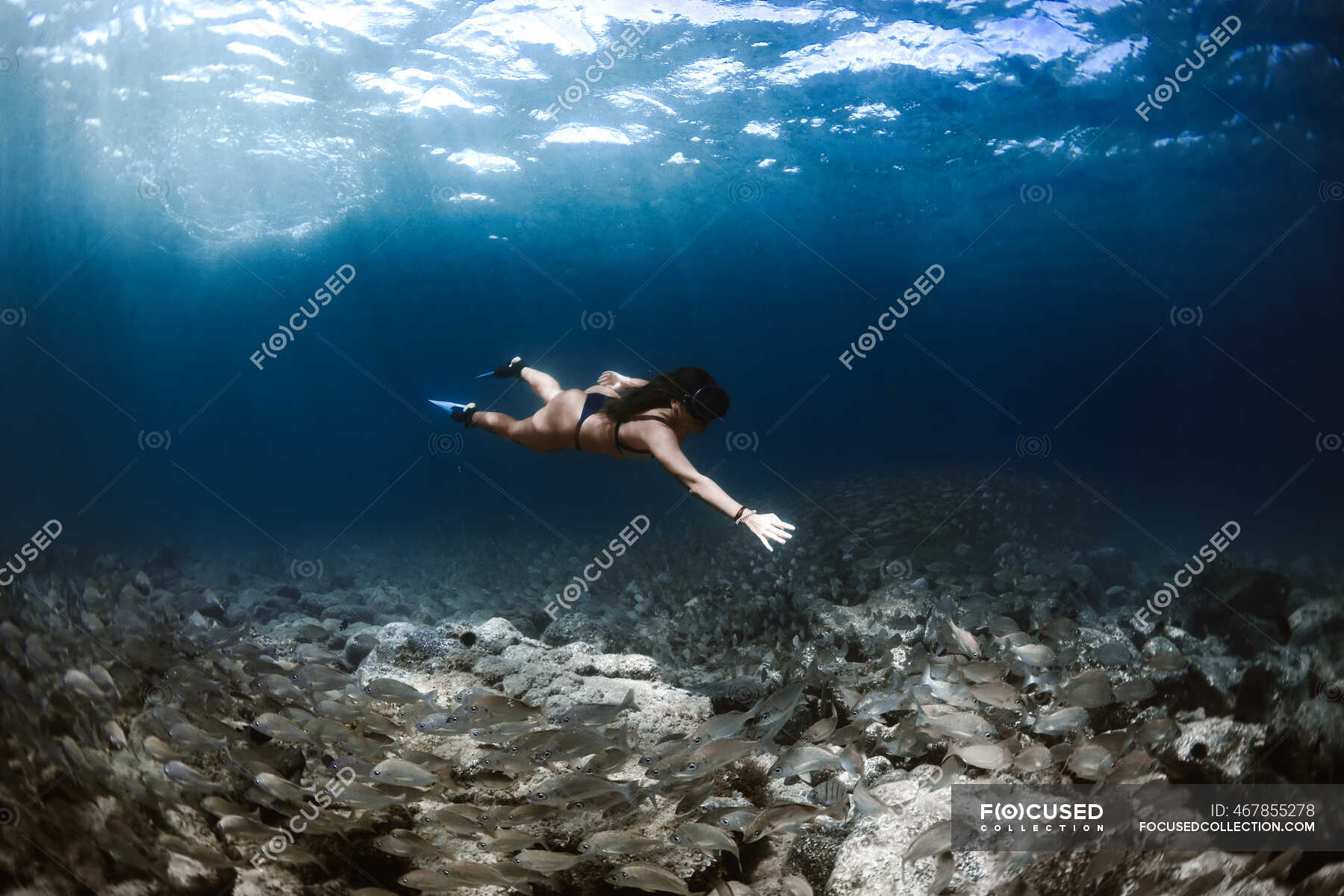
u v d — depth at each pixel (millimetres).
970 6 17188
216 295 48000
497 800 4395
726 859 4195
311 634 6758
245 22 16531
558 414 5164
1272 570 8195
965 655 5336
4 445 27406
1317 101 21594
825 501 14250
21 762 3730
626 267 48125
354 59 17906
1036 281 47531
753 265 48188
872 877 3686
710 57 18641
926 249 42031
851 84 20031
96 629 5566
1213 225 36062
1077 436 53062
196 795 4035
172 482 28984
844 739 4355
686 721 5262
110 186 23344
